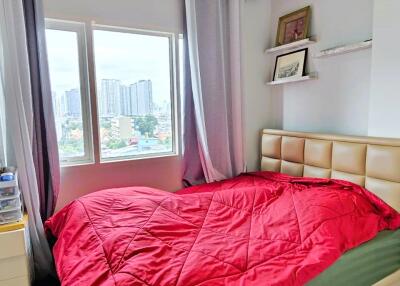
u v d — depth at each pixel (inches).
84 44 84.0
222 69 99.0
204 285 40.2
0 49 66.6
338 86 90.8
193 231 57.5
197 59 93.4
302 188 80.0
